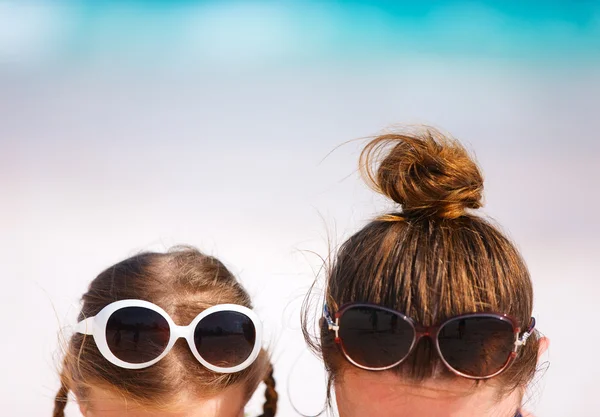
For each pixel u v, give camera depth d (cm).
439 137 246
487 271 210
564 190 629
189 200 626
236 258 509
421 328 203
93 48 950
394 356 205
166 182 664
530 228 568
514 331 205
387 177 233
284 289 459
